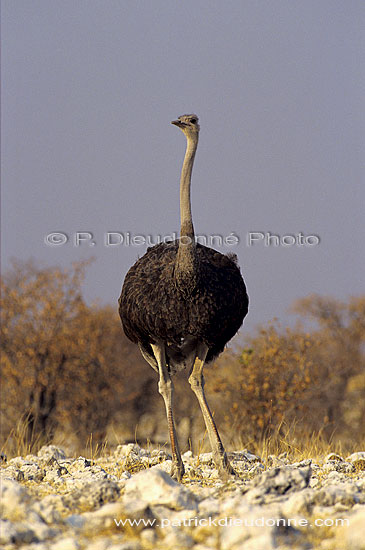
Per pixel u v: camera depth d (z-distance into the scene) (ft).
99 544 49.78
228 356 151.33
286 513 57.52
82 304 176.96
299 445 119.14
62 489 75.25
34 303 174.19
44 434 162.91
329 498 60.03
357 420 173.58
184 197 84.17
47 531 52.42
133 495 60.54
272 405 144.77
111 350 185.47
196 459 98.12
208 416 82.17
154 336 85.10
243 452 101.04
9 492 57.67
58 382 169.89
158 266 86.17
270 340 149.69
